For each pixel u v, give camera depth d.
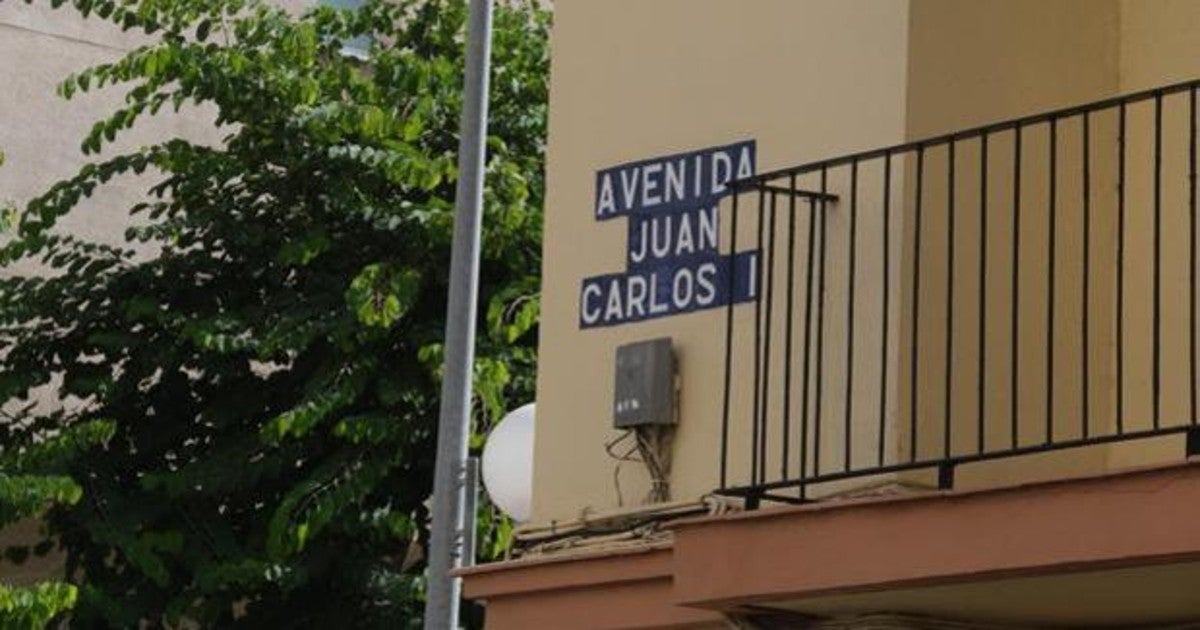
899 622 15.43
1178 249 16.02
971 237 15.92
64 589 21.80
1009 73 16.25
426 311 25.02
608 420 17.38
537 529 17.61
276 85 25.36
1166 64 16.31
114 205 29.38
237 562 24.19
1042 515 13.95
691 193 17.16
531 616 17.05
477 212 19.28
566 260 17.86
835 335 16.06
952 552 14.25
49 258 25.75
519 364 24.36
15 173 29.09
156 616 24.55
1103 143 16.47
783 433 16.00
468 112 19.44
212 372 24.98
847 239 16.08
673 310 17.12
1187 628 15.36
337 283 25.14
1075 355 16.17
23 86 29.33
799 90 16.59
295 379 25.16
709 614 16.06
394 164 24.84
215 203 25.64
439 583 18.61
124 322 25.28
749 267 16.69
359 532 24.09
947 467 14.65
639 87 17.59
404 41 26.55
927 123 15.95
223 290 25.53
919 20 16.03
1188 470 13.45
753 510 15.29
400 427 24.09
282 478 24.88
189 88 25.42
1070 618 15.50
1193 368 14.21
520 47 26.30
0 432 25.38
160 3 25.89
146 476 24.09
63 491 22.72
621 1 17.83
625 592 16.53
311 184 25.44
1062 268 16.20
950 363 15.27
